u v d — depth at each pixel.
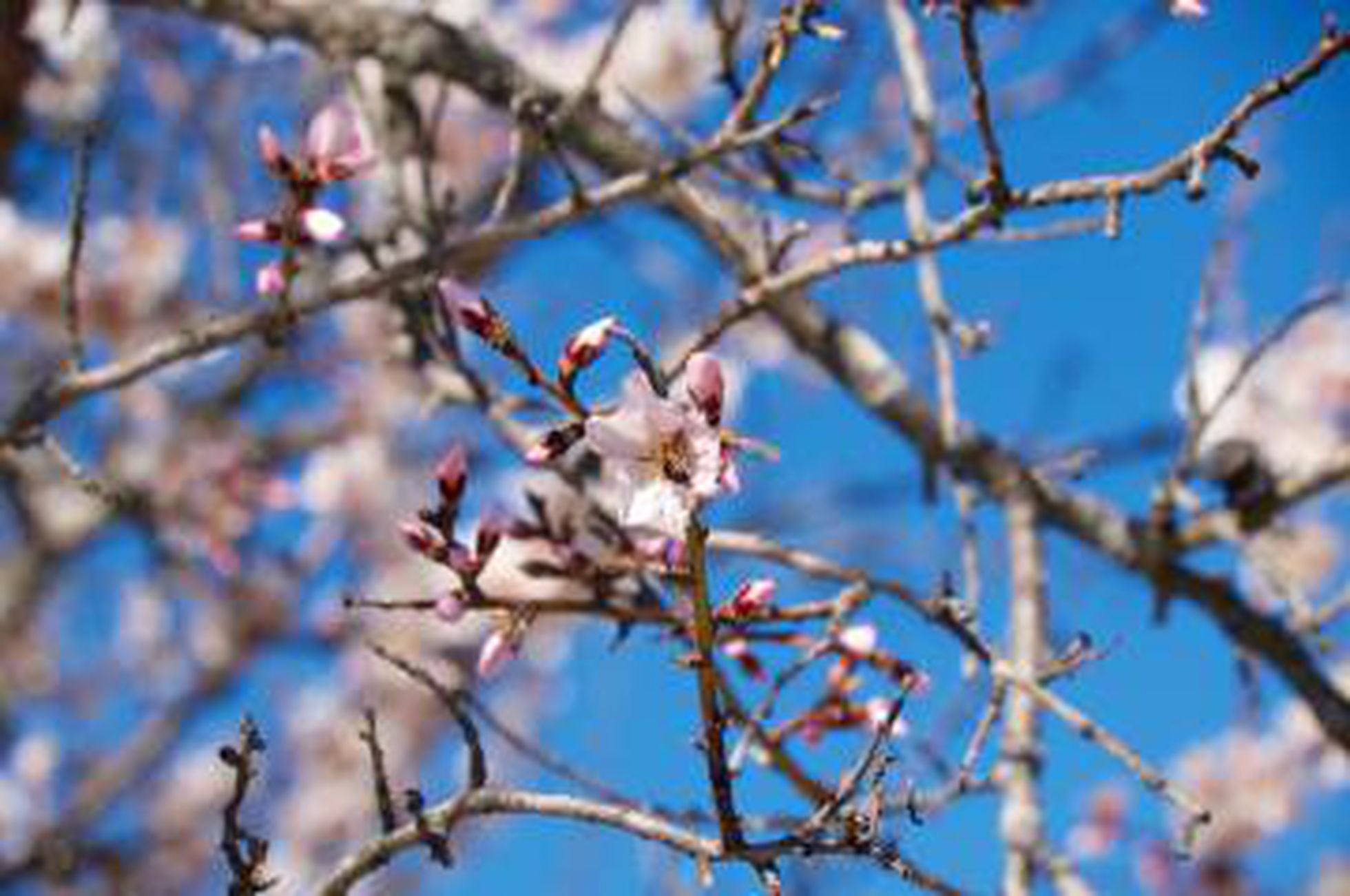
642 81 2.32
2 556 2.38
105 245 2.18
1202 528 1.47
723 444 1.15
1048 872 1.37
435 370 1.48
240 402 2.20
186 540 1.90
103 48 2.05
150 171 2.11
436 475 1.25
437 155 1.51
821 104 1.32
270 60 2.05
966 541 1.44
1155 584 1.49
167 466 2.05
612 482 1.37
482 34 1.50
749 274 1.45
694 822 1.30
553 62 2.38
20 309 2.16
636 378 1.14
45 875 1.76
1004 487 1.49
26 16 1.56
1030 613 1.46
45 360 2.21
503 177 1.60
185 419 2.19
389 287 1.33
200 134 1.97
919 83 1.51
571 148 1.48
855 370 1.52
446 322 1.45
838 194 1.48
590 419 1.14
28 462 2.09
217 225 1.71
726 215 1.49
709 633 1.16
